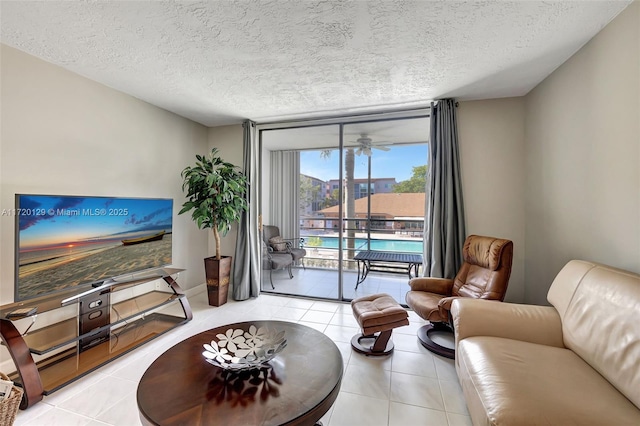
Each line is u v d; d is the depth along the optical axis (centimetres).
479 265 253
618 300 132
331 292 394
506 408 111
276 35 186
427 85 265
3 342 173
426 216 311
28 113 209
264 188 436
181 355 153
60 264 207
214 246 406
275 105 317
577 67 207
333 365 145
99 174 259
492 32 183
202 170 326
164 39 191
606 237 180
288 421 108
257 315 314
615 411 108
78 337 203
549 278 247
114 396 180
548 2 156
